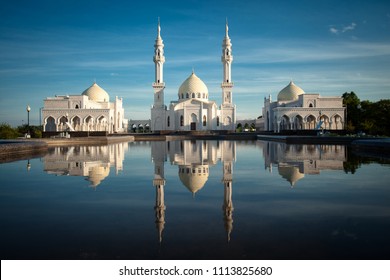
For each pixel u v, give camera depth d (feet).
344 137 147.33
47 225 28.02
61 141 141.90
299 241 24.11
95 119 246.47
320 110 247.70
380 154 88.84
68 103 250.98
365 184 45.44
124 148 121.08
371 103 245.04
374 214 30.78
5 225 28.04
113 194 39.88
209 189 42.50
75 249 22.84
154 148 120.37
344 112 247.70
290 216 30.22
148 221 29.01
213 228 27.04
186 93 322.75
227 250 22.57
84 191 41.73
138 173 56.59
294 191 41.06
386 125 211.41
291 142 152.56
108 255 21.84
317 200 36.32
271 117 282.56
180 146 132.98
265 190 41.75
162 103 309.83
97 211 32.30
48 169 62.08
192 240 24.39
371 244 23.48
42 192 41.19
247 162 71.92
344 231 26.21
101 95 293.84
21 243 23.98
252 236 25.17
